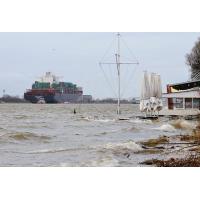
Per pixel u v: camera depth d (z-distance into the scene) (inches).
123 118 3617.1
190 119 3157.0
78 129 2731.3
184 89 3307.1
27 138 2028.8
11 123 3400.6
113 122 3324.3
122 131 2447.1
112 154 1391.5
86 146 1630.2
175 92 3294.8
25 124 3265.3
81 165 1190.3
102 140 1972.2
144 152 1417.3
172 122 2797.7
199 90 3267.7
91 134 2317.9
